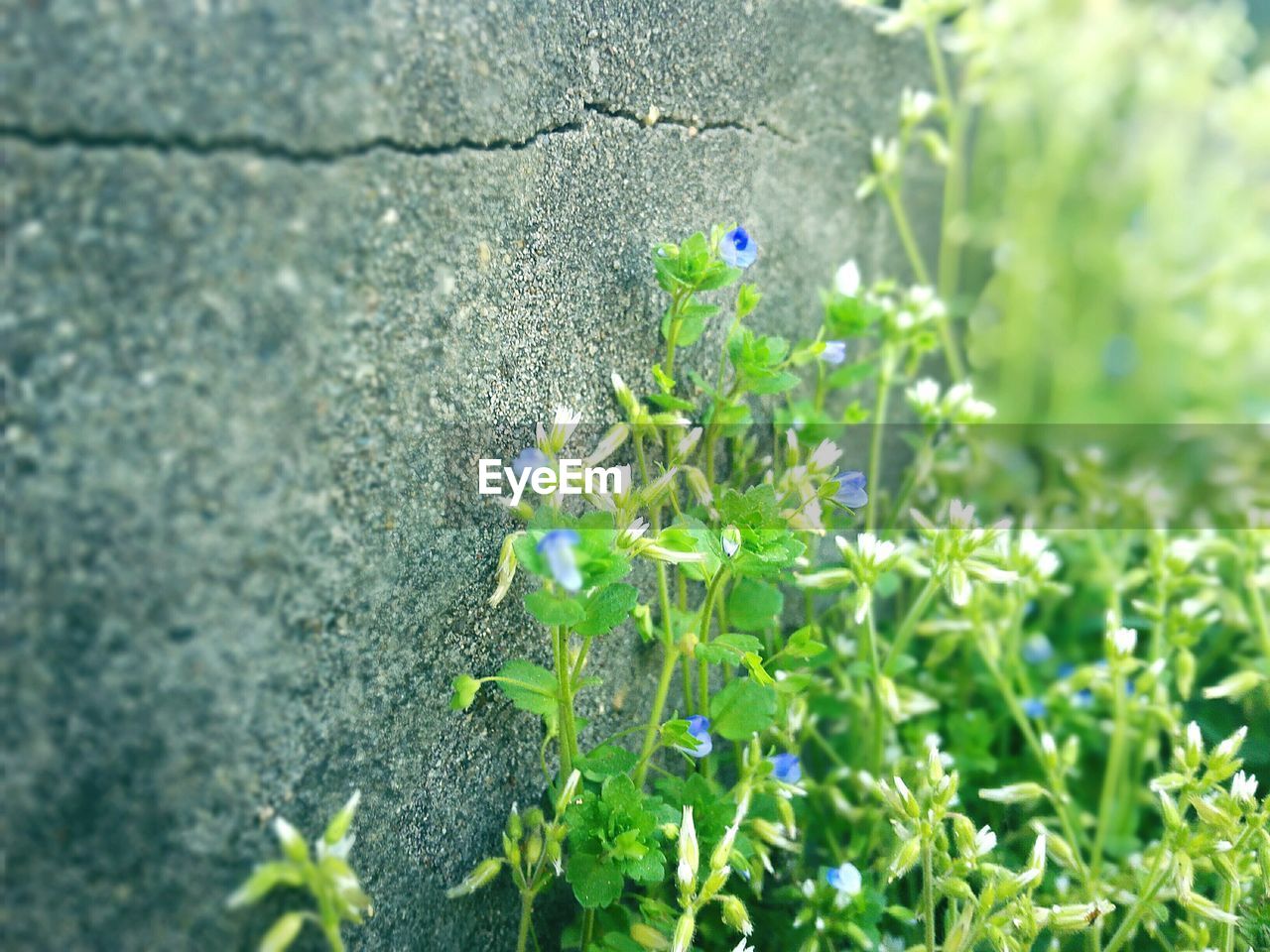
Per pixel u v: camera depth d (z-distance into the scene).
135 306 0.16
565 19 0.22
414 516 0.20
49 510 0.16
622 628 0.26
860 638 0.29
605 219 0.24
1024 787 0.25
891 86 0.35
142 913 0.17
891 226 0.36
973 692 0.35
